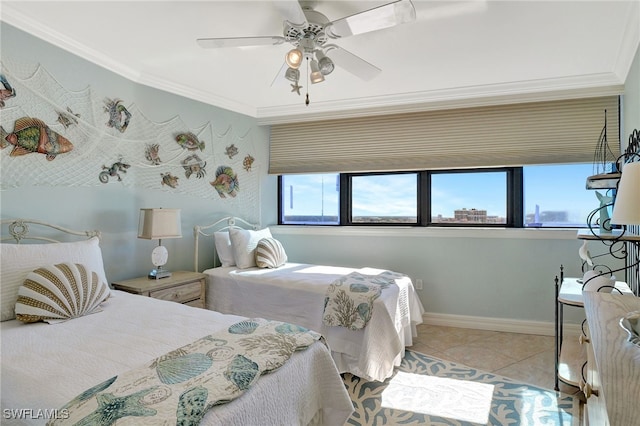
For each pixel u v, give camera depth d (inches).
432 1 73.0
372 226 158.7
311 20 72.9
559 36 87.6
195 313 74.1
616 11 76.4
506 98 129.0
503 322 135.7
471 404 85.0
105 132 105.3
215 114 144.7
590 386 51.5
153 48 97.8
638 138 85.4
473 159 137.7
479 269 138.9
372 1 72.3
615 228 102.1
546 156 128.8
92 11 79.3
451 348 119.0
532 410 82.1
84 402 39.9
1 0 76.7
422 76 115.7
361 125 155.0
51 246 79.7
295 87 87.4
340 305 99.0
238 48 97.7
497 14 77.9
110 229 107.4
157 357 52.3
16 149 84.1
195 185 137.2
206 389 42.8
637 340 39.8
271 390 49.7
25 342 57.8
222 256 135.9
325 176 169.6
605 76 112.8
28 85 85.8
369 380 90.4
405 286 115.7
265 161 169.6
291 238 168.1
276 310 111.3
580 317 127.3
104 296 78.4
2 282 68.9
